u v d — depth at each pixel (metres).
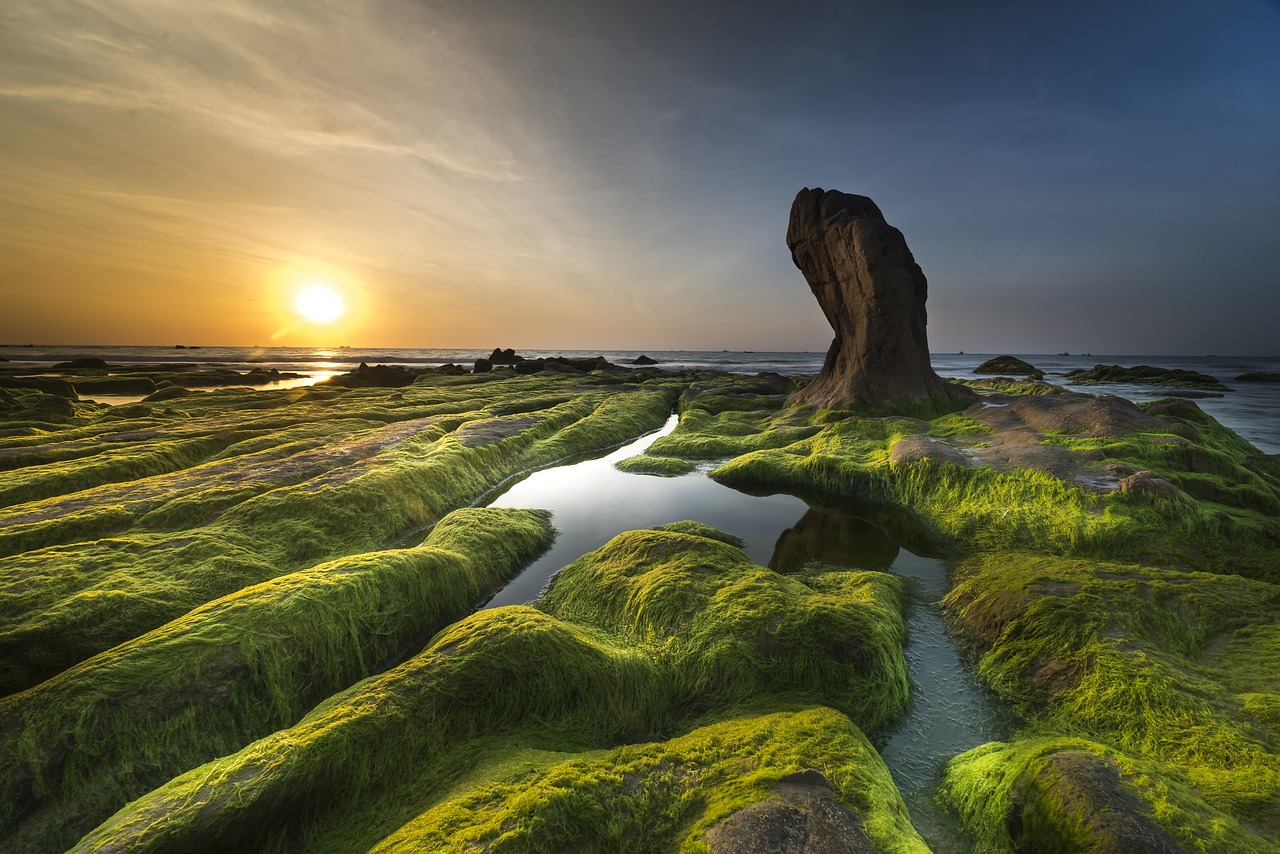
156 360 135.00
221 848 4.28
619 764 4.95
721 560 9.52
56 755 5.38
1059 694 6.67
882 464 17.05
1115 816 4.08
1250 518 11.55
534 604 9.96
